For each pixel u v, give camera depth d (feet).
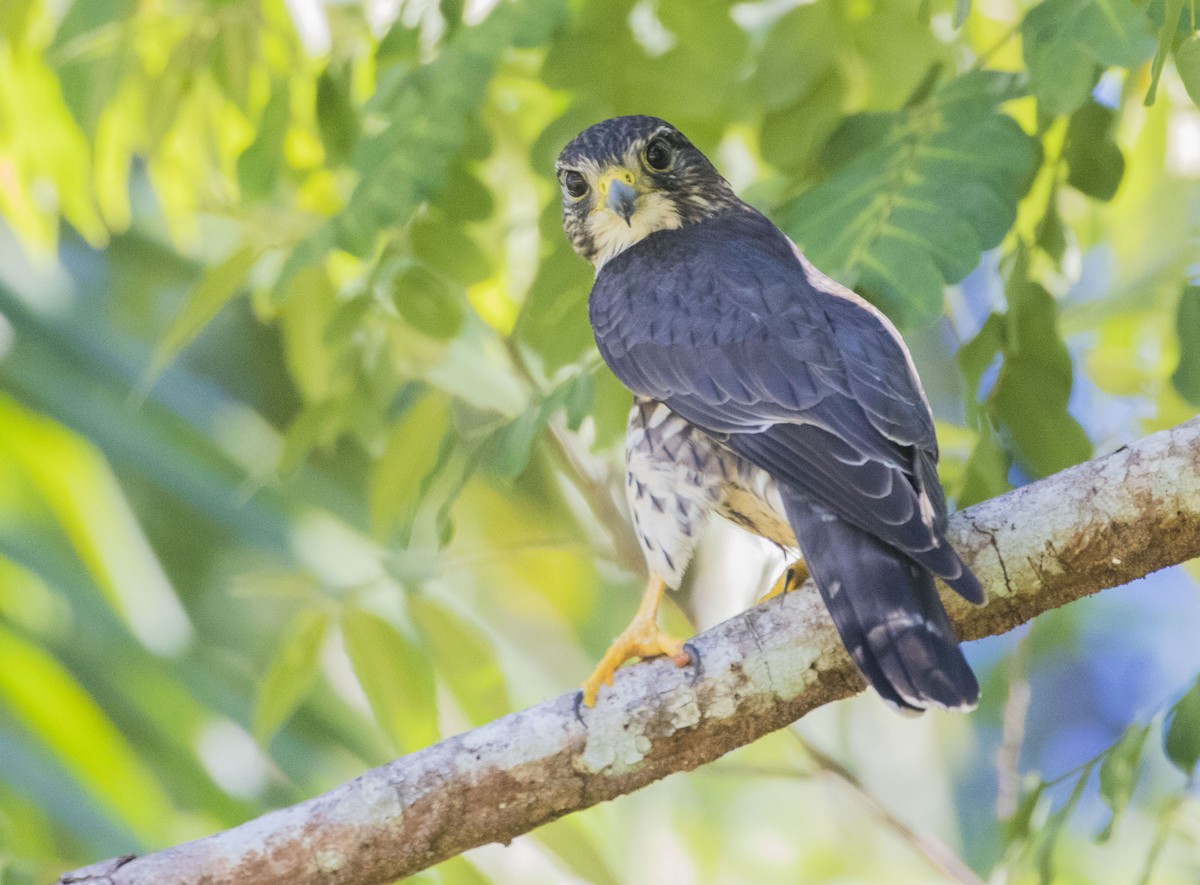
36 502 34.81
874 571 23.44
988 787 51.83
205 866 23.41
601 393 30.19
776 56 30.68
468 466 28.58
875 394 25.81
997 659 48.37
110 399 36.14
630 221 31.27
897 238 24.49
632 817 36.88
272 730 28.68
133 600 34.32
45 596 33.88
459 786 23.90
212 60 32.94
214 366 40.93
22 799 31.78
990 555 23.95
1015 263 26.68
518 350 32.40
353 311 30.09
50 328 36.55
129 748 32.86
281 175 33.71
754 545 31.76
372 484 32.01
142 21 32.27
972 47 34.55
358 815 23.68
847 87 31.78
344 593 28.76
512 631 38.55
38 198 35.40
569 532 36.86
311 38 33.06
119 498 35.09
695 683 24.17
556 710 24.27
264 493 36.32
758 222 31.55
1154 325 33.32
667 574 27.55
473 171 30.14
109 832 31.91
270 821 23.70
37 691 32.81
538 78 30.73
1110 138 26.94
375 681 28.71
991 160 24.77
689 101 30.42
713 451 27.63
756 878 42.34
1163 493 23.31
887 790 43.04
